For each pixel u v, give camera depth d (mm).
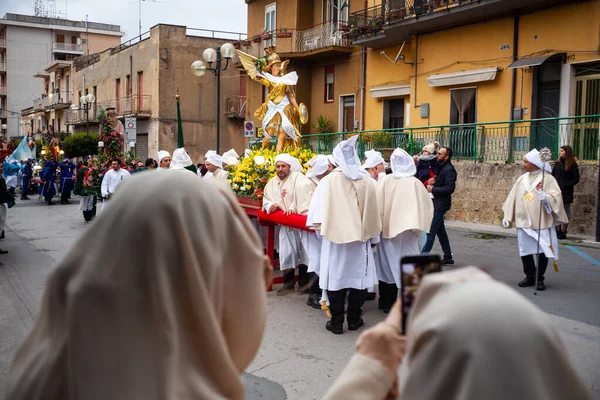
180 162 11453
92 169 16516
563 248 11711
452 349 1015
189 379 1208
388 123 22734
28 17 74938
